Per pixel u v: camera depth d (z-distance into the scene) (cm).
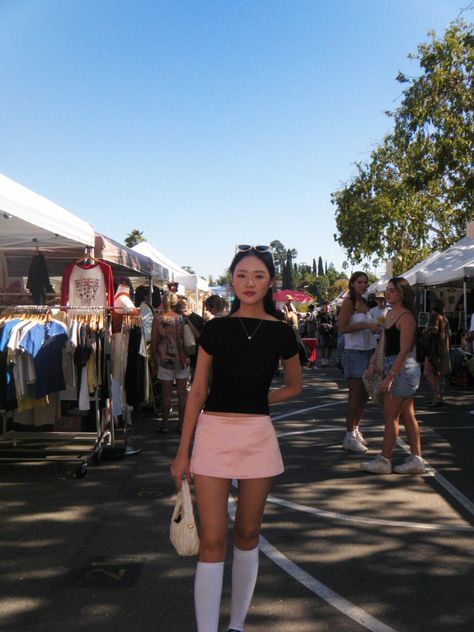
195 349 854
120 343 723
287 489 576
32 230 787
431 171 1962
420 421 930
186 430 292
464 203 2059
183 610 341
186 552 286
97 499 549
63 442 733
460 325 1617
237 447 280
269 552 424
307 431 868
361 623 326
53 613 338
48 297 970
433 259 1755
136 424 930
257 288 292
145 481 609
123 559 414
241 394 285
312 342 1953
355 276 726
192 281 1798
